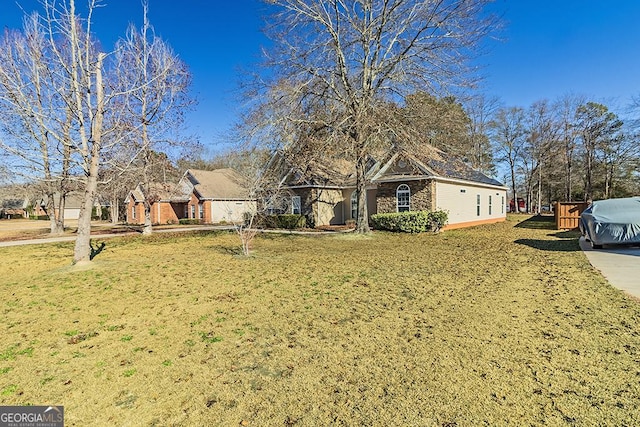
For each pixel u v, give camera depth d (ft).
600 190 113.91
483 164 129.08
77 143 32.12
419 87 48.91
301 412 9.02
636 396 9.22
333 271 26.76
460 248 38.73
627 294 18.56
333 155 51.44
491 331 13.94
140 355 12.60
